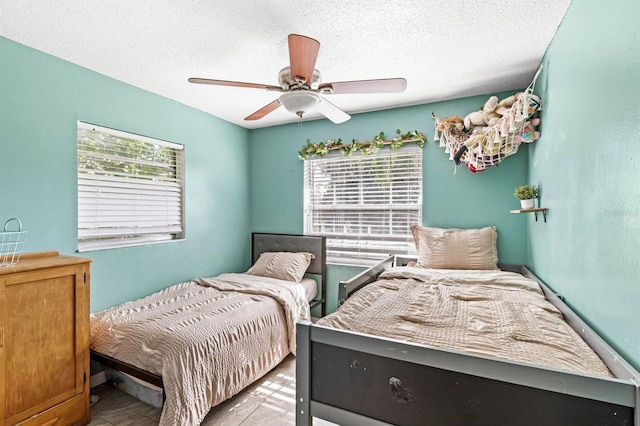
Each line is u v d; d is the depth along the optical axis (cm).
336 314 156
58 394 174
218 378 189
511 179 272
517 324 138
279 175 379
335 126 344
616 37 107
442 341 123
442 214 297
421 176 308
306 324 124
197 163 323
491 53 207
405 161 315
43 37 189
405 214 315
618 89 106
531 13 164
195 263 320
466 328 137
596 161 124
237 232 377
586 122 134
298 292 286
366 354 112
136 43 196
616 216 108
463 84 258
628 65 99
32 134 202
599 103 121
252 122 366
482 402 94
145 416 195
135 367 180
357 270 332
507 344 120
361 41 192
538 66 225
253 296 255
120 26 177
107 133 247
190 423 166
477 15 166
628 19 98
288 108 188
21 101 197
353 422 114
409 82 253
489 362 92
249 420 191
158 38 190
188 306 229
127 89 258
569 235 157
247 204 394
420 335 129
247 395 218
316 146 348
